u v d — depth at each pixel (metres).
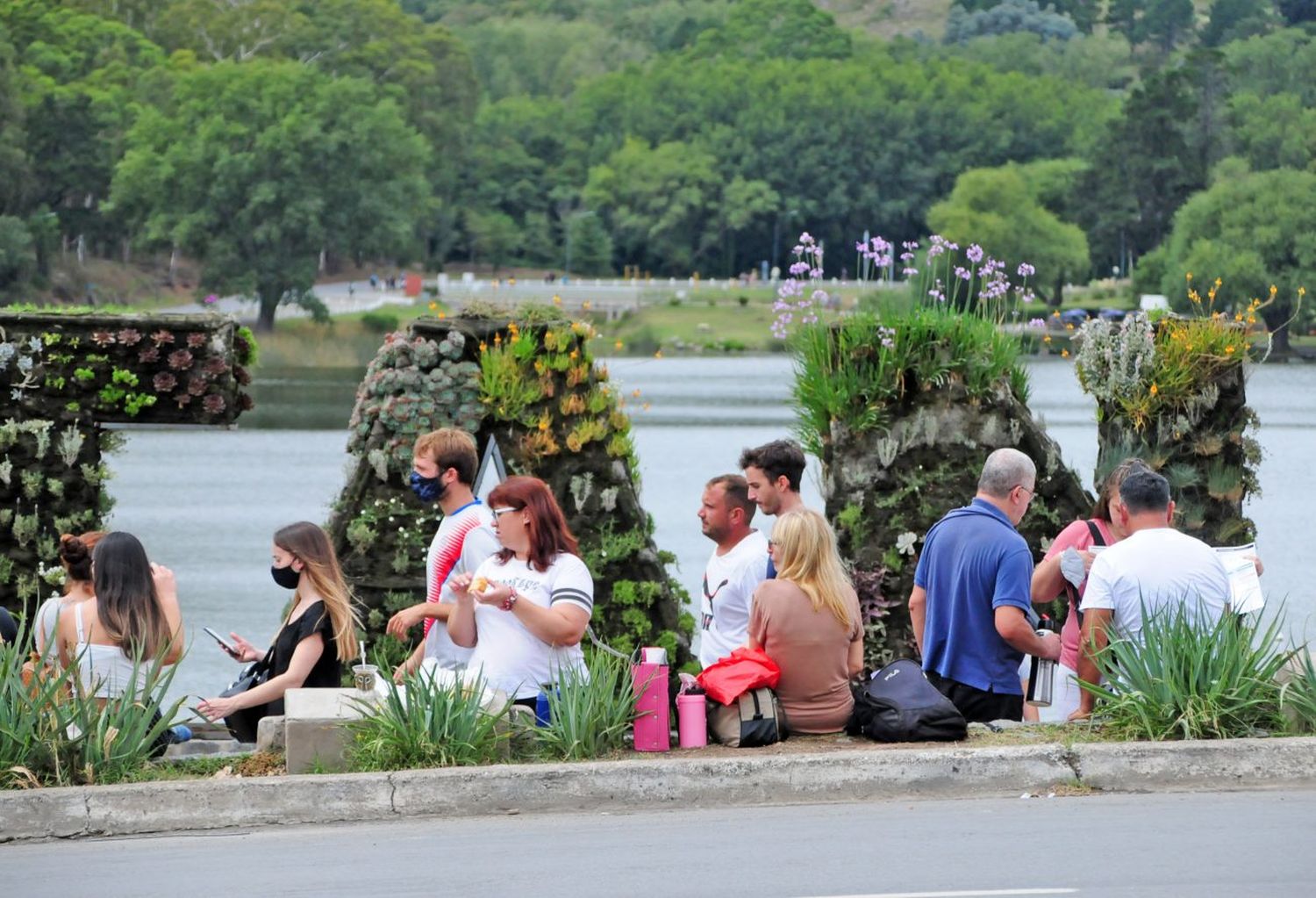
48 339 42.00
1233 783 25.89
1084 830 23.23
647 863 22.17
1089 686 27.53
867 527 39.16
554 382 39.88
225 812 25.30
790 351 40.56
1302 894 19.88
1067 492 39.28
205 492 127.94
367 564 39.00
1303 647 27.94
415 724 26.52
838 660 28.23
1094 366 39.19
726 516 29.86
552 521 27.86
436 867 22.30
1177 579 27.66
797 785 25.83
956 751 26.16
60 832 25.03
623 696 27.67
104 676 28.61
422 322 39.56
